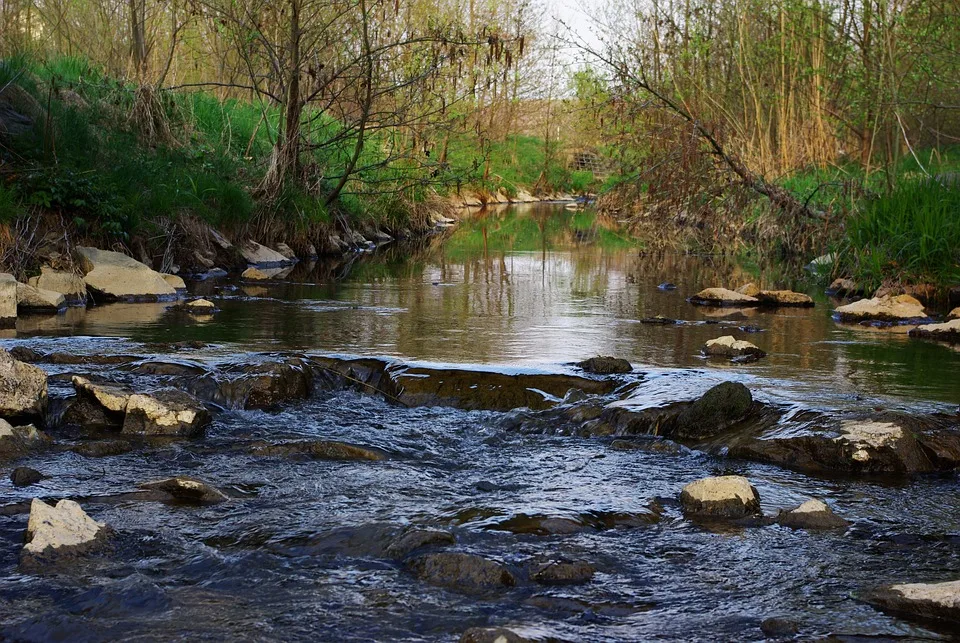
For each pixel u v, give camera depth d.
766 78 20.75
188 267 13.05
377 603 3.38
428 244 18.61
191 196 13.62
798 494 4.64
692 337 8.16
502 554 3.82
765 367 6.87
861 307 9.68
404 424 5.86
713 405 5.62
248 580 3.55
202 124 16.81
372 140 20.06
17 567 3.63
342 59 16.84
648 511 4.34
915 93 17.25
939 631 3.19
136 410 5.61
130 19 19.41
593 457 5.26
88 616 3.25
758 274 13.93
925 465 5.04
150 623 3.21
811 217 15.17
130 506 4.32
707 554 3.87
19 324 8.46
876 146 19.59
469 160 29.73
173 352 7.05
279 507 4.36
